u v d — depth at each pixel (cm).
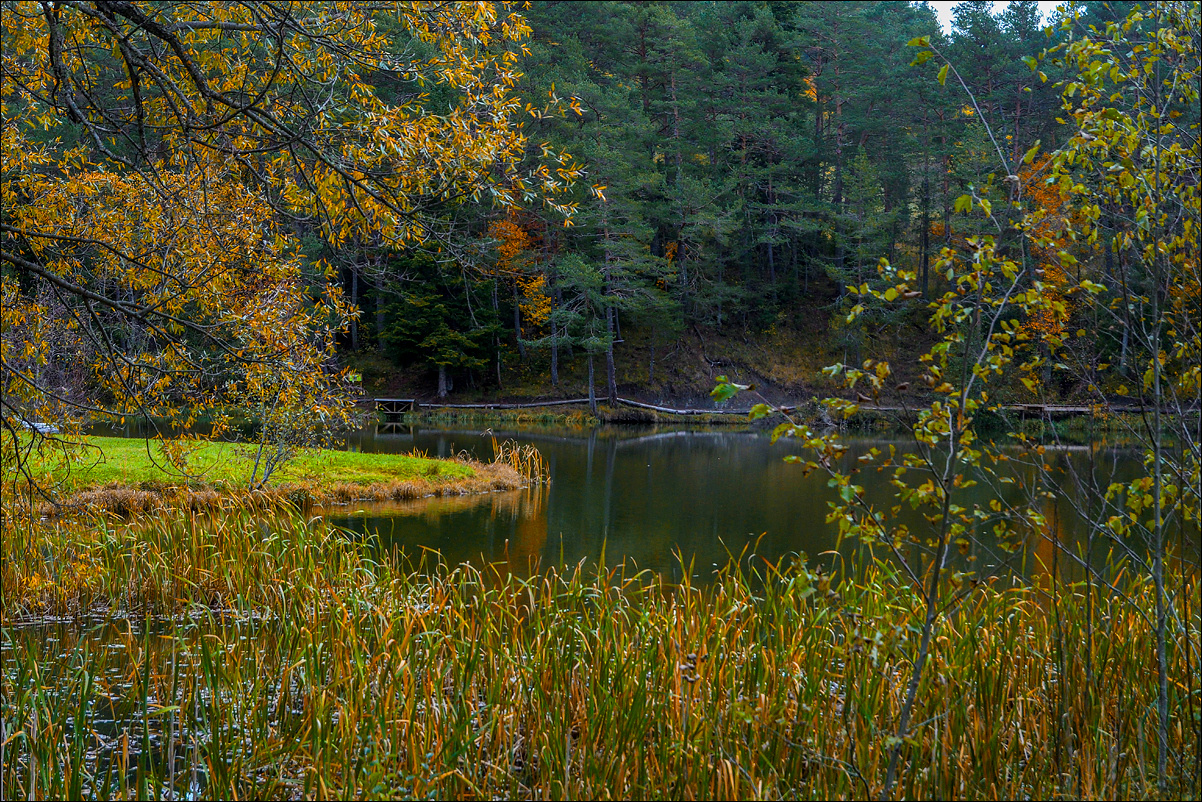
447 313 4209
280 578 855
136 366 595
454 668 568
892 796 453
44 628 787
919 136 4922
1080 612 621
